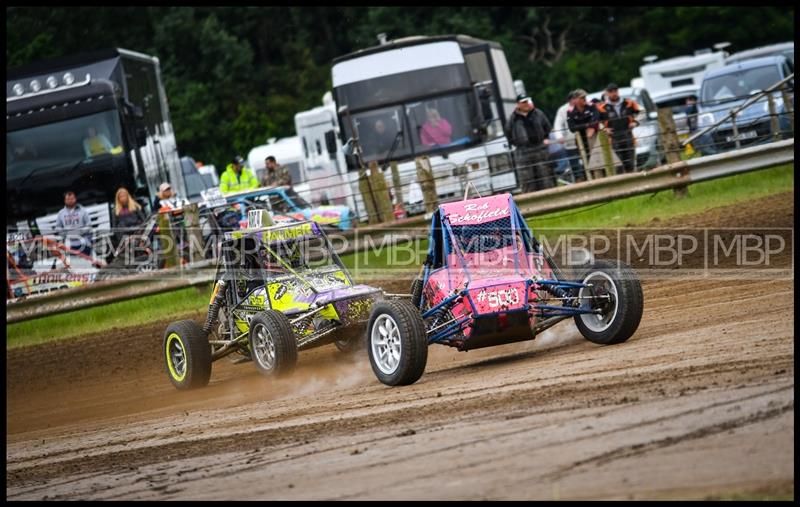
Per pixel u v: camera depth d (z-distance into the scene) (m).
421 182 48.69
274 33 140.25
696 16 127.19
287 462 18.89
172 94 125.69
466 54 62.50
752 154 47.44
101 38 131.50
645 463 15.28
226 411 25.89
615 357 23.14
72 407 32.47
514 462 16.33
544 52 134.50
